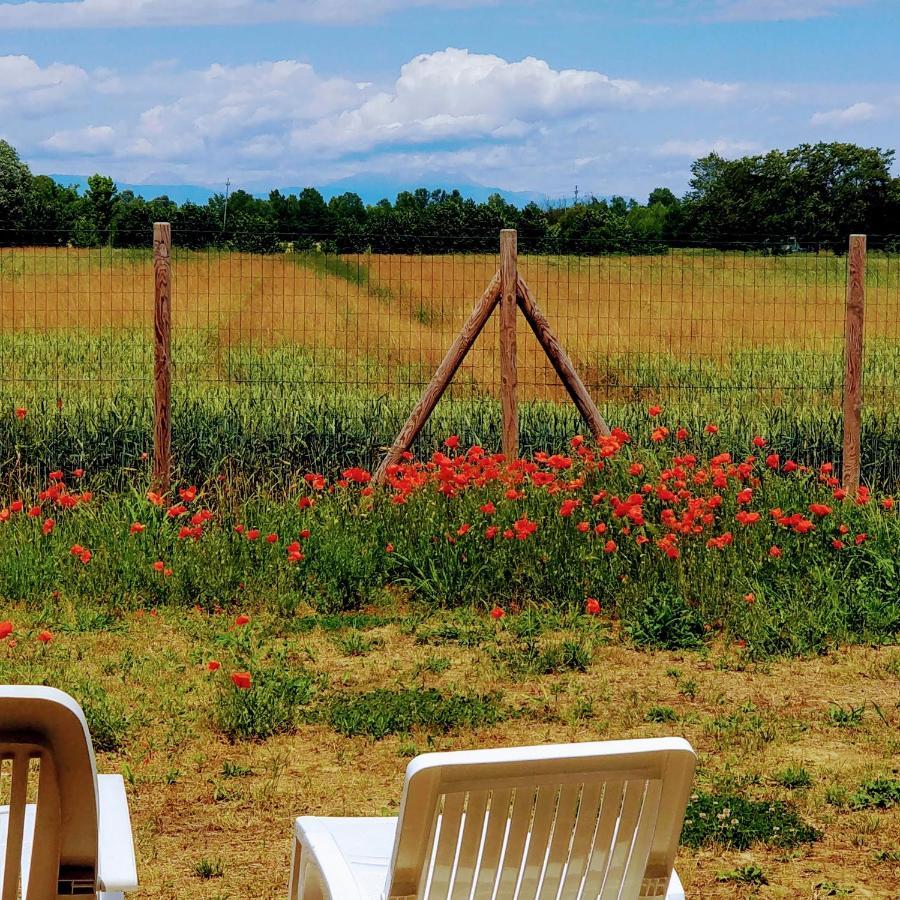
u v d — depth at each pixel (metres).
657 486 8.70
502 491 8.88
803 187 80.44
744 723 6.01
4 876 2.60
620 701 6.36
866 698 6.45
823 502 9.13
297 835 3.12
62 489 8.93
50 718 2.47
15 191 76.44
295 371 16.95
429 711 6.05
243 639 7.16
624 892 2.81
